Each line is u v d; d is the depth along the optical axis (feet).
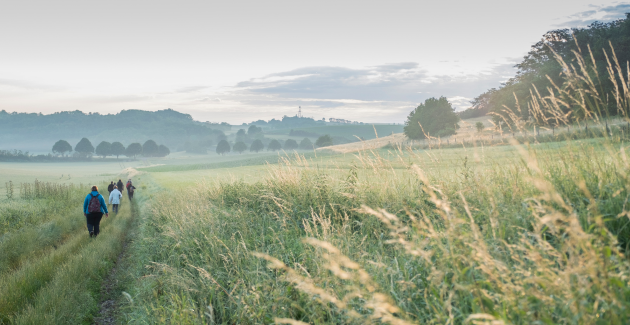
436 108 265.54
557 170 12.80
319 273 12.41
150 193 92.53
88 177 237.45
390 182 20.26
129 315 18.57
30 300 20.27
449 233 8.02
